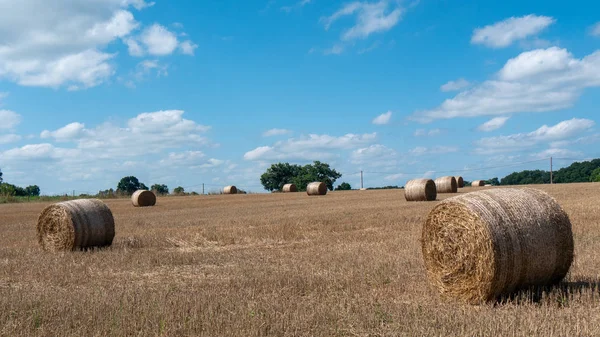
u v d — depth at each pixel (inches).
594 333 257.4
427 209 1063.6
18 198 2367.1
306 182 4156.0
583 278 391.9
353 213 1045.2
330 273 434.3
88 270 486.6
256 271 457.7
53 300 345.4
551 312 292.5
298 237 706.8
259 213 1205.7
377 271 435.5
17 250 654.5
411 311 307.6
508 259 337.1
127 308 320.2
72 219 645.3
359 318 291.7
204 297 346.9
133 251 610.9
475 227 344.5
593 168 3757.4
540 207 358.6
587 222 708.7
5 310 323.9
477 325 273.3
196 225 946.1
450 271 360.2
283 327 278.5
